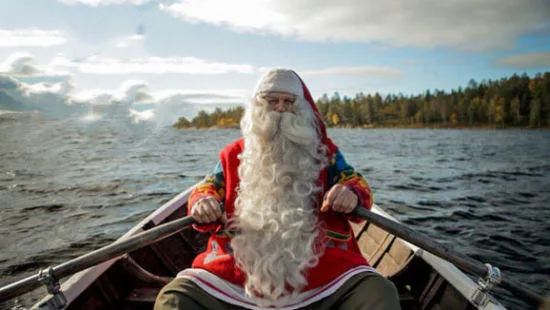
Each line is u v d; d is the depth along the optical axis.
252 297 1.37
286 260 1.39
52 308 1.50
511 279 1.54
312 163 1.54
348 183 1.59
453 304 2.00
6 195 9.25
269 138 1.52
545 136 53.06
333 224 1.57
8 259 5.16
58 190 9.92
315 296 1.38
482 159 20.97
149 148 26.38
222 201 1.67
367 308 1.29
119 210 7.71
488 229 6.45
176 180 11.52
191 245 3.44
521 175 14.25
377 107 116.25
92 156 19.56
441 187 11.08
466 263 1.53
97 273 2.10
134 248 1.56
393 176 13.44
